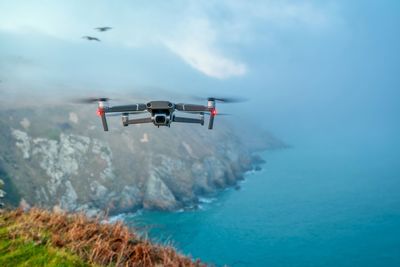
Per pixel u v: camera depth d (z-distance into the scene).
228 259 120.12
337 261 118.88
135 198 168.12
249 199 187.62
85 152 175.12
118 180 172.00
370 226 150.38
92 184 165.88
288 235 140.50
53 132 175.00
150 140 197.50
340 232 143.88
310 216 162.88
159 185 171.25
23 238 13.95
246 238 137.50
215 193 195.00
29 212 16.52
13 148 160.50
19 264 12.61
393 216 162.50
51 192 154.75
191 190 183.00
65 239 14.53
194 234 141.25
